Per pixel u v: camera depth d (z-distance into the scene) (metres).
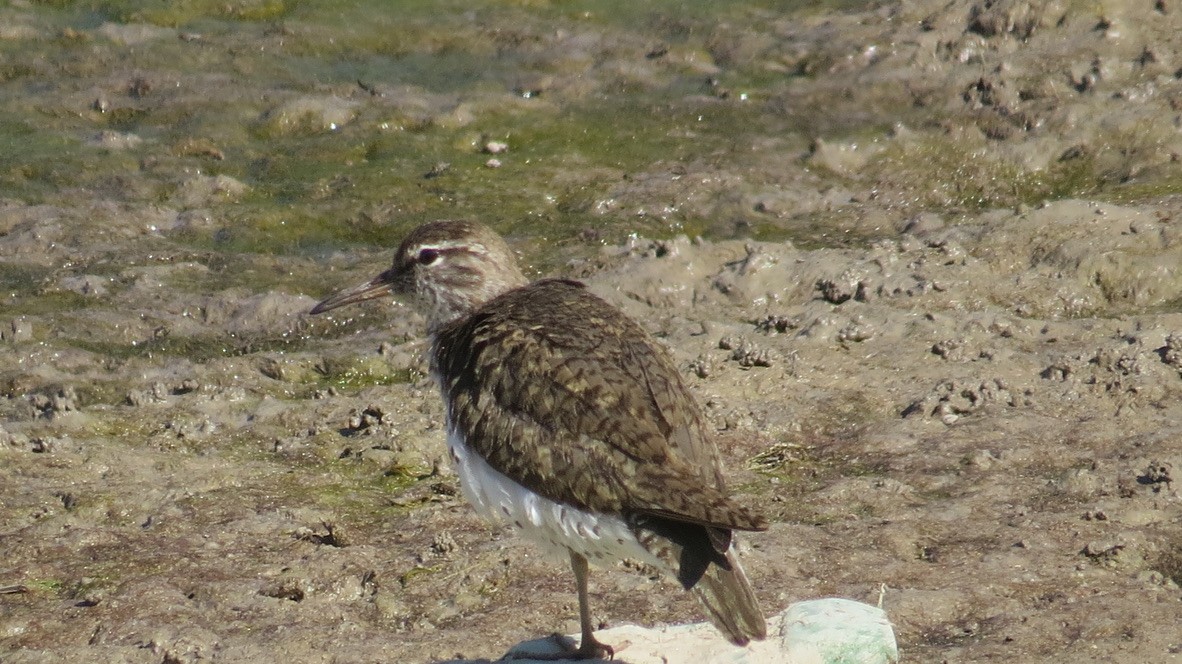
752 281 15.28
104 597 10.64
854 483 11.94
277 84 20.42
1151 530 10.95
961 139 18.20
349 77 20.78
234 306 15.42
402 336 14.91
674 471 8.55
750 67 20.39
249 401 13.82
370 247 16.91
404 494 12.21
